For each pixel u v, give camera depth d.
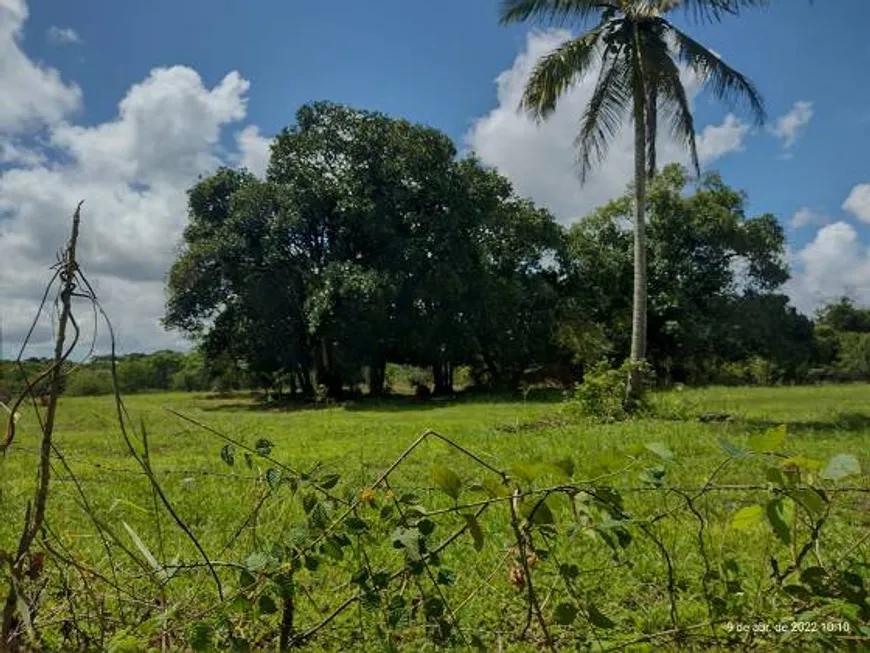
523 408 19.73
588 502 2.18
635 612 3.35
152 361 38.78
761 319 34.84
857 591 2.24
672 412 14.27
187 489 6.59
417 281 27.92
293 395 30.91
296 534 2.33
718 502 5.27
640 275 14.90
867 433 10.66
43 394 2.33
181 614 2.71
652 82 14.18
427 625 2.65
